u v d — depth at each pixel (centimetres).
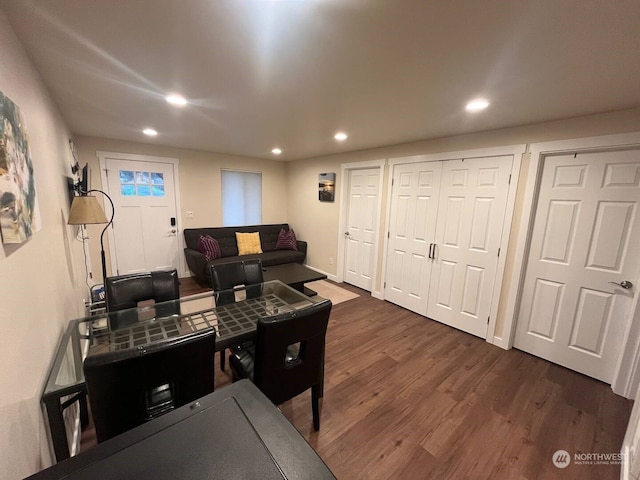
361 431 170
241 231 488
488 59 136
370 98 192
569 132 219
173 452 63
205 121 260
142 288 202
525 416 185
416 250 342
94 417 102
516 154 249
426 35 118
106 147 365
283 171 554
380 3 98
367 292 419
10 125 92
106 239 384
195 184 450
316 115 234
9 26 109
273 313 191
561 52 126
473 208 285
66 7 101
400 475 144
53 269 148
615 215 209
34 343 107
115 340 156
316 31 117
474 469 148
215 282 236
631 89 162
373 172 395
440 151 307
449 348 268
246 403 79
